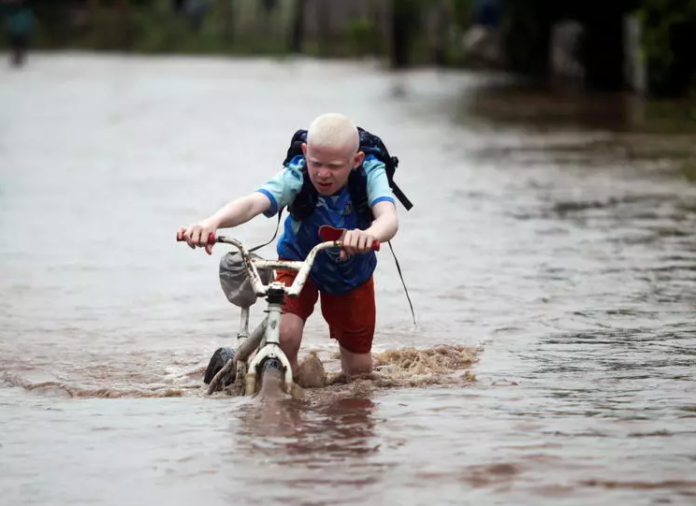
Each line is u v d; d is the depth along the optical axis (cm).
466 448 1645
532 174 5097
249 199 1906
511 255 3297
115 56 17950
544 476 1527
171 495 1480
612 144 6262
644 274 3014
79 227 3825
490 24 13588
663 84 9031
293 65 15550
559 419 1789
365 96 9962
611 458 1597
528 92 10219
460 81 11944
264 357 1914
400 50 14188
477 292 2834
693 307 2636
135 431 1755
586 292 2814
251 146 6316
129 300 2792
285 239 2005
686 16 8688
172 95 10256
